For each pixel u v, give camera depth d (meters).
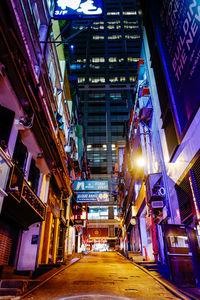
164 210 14.01
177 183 11.98
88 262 18.31
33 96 9.70
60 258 19.05
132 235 31.73
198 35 9.14
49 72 14.88
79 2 11.27
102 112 87.12
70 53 33.03
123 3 114.75
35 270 12.11
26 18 8.92
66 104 21.80
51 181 17.03
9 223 10.51
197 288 8.14
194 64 9.54
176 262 9.16
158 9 15.12
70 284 8.65
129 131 29.92
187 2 10.17
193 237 9.73
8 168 8.45
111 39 104.69
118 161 46.97
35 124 10.95
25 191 10.31
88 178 56.28
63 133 20.59
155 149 17.31
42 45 12.13
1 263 9.80
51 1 13.94
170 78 12.73
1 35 6.83
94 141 80.50
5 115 9.05
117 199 49.44
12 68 7.85
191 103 9.92
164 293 7.27
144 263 15.02
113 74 96.00
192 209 9.77
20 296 6.51
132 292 7.38
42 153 12.88
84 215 32.00
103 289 7.80
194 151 9.81
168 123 13.76
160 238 15.27
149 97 18.98
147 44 19.33
